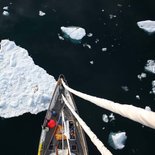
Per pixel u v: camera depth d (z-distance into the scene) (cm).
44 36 1700
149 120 396
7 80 1541
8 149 1378
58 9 1789
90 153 1412
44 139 1338
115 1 1850
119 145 1416
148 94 1568
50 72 1593
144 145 1424
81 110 1508
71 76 1589
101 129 1457
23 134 1416
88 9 1809
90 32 1728
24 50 1641
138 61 1656
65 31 1708
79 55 1653
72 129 1352
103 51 1675
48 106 1492
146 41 1728
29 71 1580
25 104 1484
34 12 1767
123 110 466
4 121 1440
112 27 1758
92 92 1558
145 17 1814
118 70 1625
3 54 1620
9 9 1761
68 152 1289
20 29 1711
